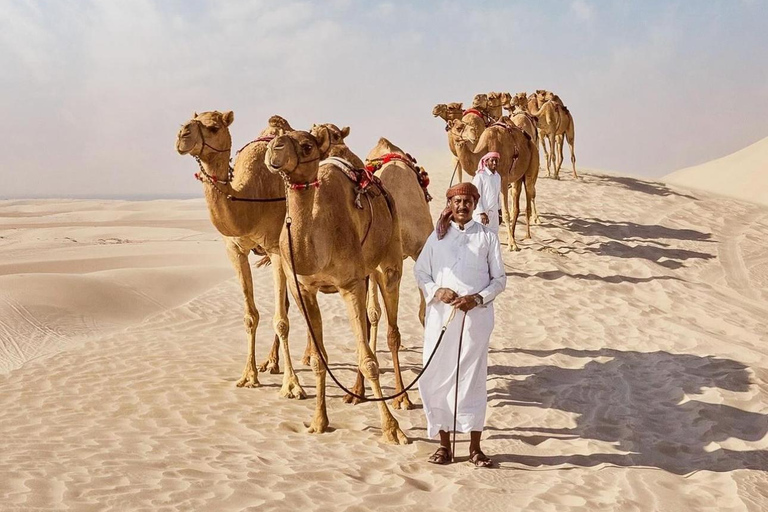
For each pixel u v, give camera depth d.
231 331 12.13
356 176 6.67
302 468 5.36
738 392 7.87
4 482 4.60
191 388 8.07
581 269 15.01
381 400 6.31
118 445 5.78
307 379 8.55
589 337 10.46
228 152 7.09
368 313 8.27
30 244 29.66
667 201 24.23
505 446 6.34
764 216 24.36
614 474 5.70
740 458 6.21
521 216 19.89
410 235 8.12
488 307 5.74
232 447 5.89
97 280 15.78
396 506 4.73
